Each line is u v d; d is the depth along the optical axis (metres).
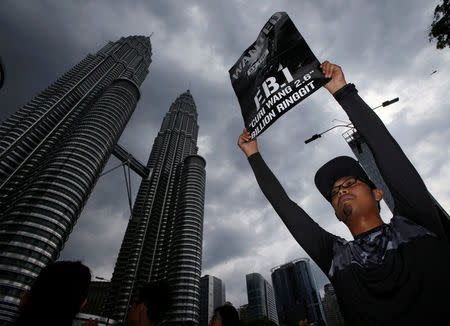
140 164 161.88
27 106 122.44
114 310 107.81
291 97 2.96
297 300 149.38
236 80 3.97
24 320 2.08
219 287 191.25
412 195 1.73
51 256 72.25
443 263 1.47
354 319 1.62
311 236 2.34
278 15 3.73
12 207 76.38
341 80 2.46
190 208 132.25
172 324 93.00
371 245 1.80
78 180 89.62
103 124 112.00
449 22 8.11
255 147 3.19
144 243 134.38
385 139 1.92
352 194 2.15
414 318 1.37
